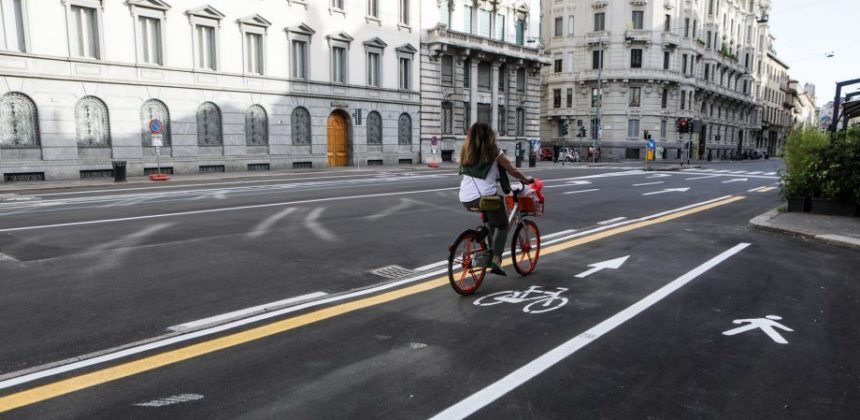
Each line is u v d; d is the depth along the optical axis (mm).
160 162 25578
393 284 6363
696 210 13656
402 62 36219
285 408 3439
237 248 8141
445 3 39062
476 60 40562
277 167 30000
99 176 23781
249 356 4242
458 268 5938
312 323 4996
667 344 4602
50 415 3303
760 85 82625
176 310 5301
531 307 5562
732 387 3838
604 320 5180
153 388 3684
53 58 22156
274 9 29188
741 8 72500
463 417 3363
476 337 4703
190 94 26344
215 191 16875
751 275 6961
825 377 4020
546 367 4109
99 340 4520
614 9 54750
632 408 3516
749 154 77438
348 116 33375
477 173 5930
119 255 7539
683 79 57875
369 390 3701
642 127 56125
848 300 5953
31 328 4766
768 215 11992
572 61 57562
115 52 23922
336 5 32188
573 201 15070
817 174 12039
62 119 22609
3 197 15352
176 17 25688
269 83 29250
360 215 11656
